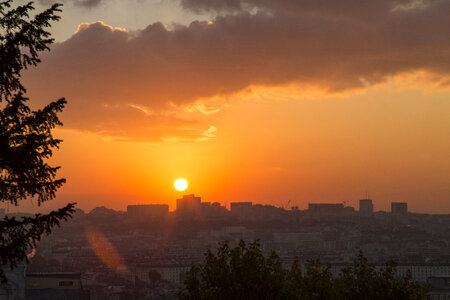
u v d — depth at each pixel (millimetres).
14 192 36625
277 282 59906
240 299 60094
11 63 36125
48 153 37344
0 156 35875
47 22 36812
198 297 61312
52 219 35719
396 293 61156
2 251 34875
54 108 37219
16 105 36594
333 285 61375
